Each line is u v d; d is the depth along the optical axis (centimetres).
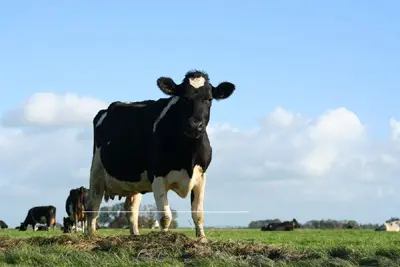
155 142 1680
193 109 1611
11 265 1198
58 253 1327
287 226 5731
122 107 1891
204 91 1630
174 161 1650
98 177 1992
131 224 1934
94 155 1995
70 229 3666
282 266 1141
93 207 2009
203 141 1653
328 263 1154
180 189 1680
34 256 1252
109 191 1941
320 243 2244
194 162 1652
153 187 1688
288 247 1416
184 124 1602
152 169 1692
